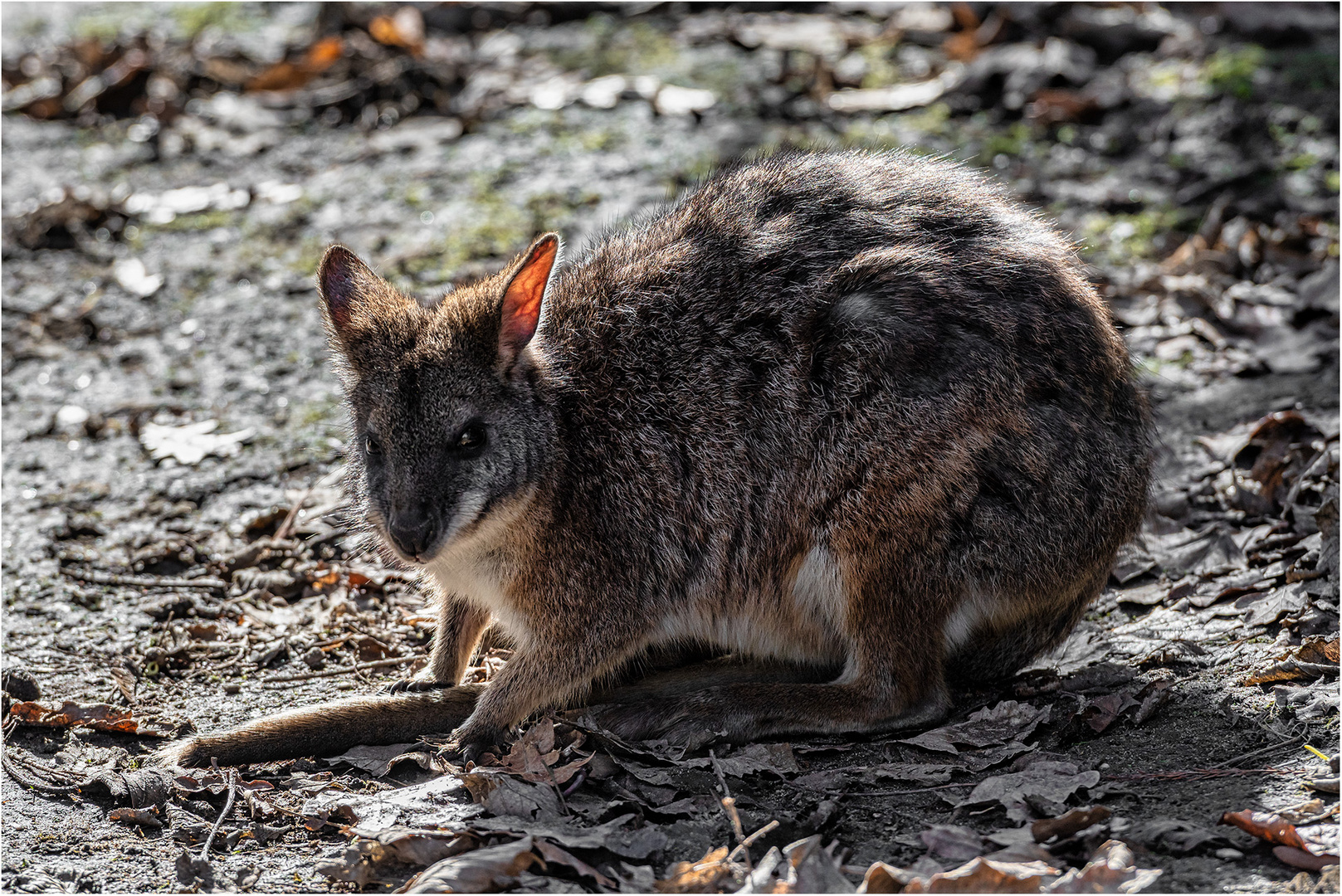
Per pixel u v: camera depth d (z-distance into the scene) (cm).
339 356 910
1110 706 845
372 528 892
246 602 1049
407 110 1833
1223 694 852
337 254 900
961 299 862
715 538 895
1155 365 1286
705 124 1742
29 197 1669
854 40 1955
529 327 860
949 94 1783
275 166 1731
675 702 870
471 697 909
